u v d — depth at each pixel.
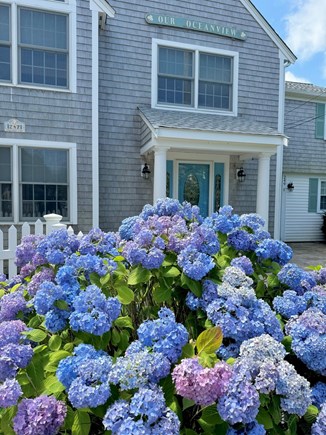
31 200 6.68
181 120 7.11
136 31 7.56
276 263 1.93
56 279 1.61
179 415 1.13
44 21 6.52
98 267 1.64
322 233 11.80
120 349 1.46
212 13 8.08
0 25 6.33
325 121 11.46
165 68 7.84
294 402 1.13
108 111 7.46
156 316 1.72
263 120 8.66
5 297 1.75
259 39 8.55
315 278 2.06
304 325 1.43
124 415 1.01
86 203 7.01
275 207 9.03
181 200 8.28
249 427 1.09
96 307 1.37
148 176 7.75
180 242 1.73
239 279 1.57
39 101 6.61
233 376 1.08
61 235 1.95
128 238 2.17
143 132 7.45
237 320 1.40
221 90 8.32
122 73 7.51
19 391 1.13
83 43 6.76
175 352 1.21
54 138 6.72
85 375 1.11
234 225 2.00
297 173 11.29
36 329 1.46
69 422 1.17
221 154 8.47
